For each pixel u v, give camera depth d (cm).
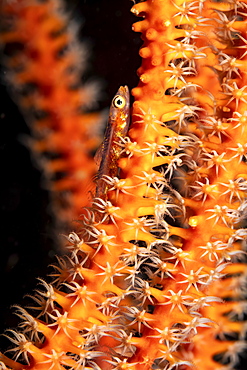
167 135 26
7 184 32
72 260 27
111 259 26
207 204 26
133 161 26
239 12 26
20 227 31
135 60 32
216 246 26
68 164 29
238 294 27
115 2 32
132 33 32
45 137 29
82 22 31
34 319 26
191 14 26
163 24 25
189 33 26
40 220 31
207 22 26
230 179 26
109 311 26
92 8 32
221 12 26
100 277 26
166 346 26
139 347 26
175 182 27
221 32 26
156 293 26
